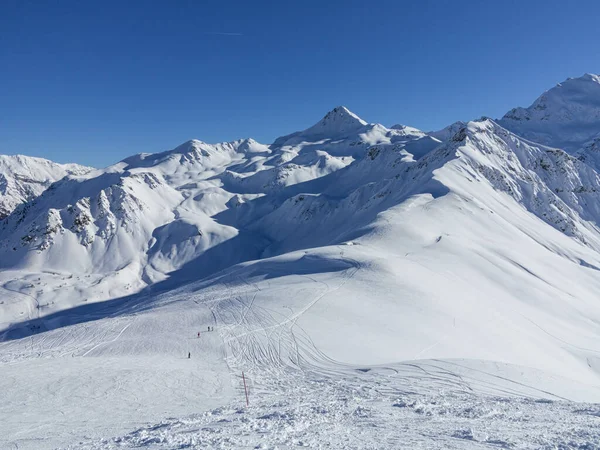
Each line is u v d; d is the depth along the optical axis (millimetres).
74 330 53906
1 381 30344
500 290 70188
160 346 42250
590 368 49844
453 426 15070
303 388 28344
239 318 49000
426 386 25750
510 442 12297
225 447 13078
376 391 25031
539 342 52250
